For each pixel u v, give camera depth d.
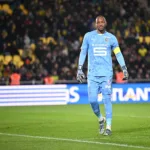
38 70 65.44
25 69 64.75
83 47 28.62
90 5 78.56
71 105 54.97
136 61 69.38
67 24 75.12
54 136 28.36
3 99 54.72
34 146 24.77
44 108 51.09
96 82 28.41
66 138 27.42
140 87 59.03
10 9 75.50
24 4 76.56
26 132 30.41
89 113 44.59
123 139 26.72
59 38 72.19
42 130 31.28
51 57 67.88
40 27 73.25
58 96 56.38
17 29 72.75
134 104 55.91
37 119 38.97
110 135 28.27
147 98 59.38
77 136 28.19
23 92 55.25
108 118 28.38
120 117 40.25
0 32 72.38
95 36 28.41
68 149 23.70
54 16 75.50
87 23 75.75
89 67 28.56
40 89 55.72
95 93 28.38
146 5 82.69
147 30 77.75
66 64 68.00
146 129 31.25
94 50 28.31
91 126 33.34
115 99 58.00
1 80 63.12
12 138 27.69
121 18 78.19
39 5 75.94
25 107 52.72
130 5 80.88
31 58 68.19
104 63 28.28
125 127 32.53
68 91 56.91
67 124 34.75
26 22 73.12
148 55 71.69
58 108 50.91
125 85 58.44
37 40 71.69
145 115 42.34
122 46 71.56
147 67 69.38
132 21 78.25
